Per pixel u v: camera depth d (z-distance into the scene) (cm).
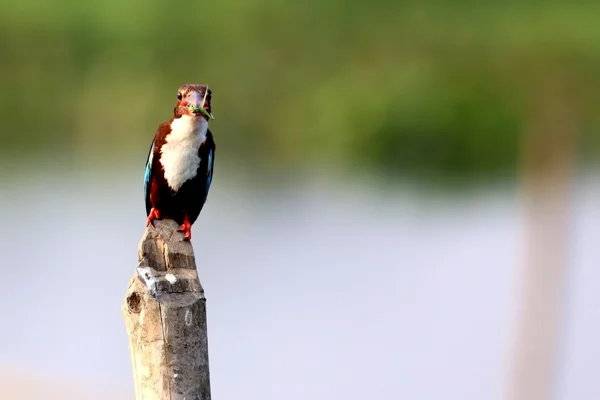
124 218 1802
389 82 2850
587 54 3072
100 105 2912
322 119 2738
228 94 2969
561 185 1446
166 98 2928
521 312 1045
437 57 3064
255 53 3108
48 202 1962
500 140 2548
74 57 3114
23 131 2822
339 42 3180
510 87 2789
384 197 2178
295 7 3247
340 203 2100
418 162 2561
